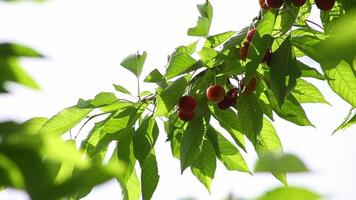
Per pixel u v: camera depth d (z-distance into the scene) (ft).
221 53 4.47
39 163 1.86
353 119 4.63
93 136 4.75
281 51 4.32
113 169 1.86
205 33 4.72
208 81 4.66
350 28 2.08
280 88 4.23
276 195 1.84
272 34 4.55
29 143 1.86
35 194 1.84
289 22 4.33
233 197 1.88
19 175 1.90
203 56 4.51
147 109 4.75
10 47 2.03
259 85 4.62
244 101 4.60
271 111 4.70
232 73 4.45
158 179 4.75
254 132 4.55
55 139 1.88
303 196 1.81
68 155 1.89
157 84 4.56
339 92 4.53
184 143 4.61
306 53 4.38
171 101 4.53
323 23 4.46
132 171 4.72
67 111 4.69
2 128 1.97
